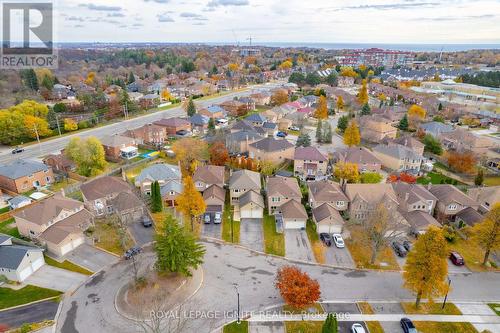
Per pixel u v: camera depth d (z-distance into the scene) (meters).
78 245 57.94
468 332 42.09
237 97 175.25
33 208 59.88
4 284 49.12
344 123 126.25
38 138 106.56
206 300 46.53
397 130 124.44
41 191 76.88
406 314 44.78
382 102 166.88
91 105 145.38
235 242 59.56
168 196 70.81
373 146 112.69
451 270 53.31
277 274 49.28
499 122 137.38
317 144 113.62
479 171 81.81
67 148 86.19
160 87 193.88
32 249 51.34
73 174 83.88
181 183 75.44
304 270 52.81
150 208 69.19
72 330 41.78
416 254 44.31
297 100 163.75
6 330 41.53
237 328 42.25
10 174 75.31
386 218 54.56
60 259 54.59
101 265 53.41
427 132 117.75
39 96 158.50
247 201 67.06
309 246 58.78
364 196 66.81
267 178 78.50
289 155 95.38
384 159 95.44
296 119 133.62
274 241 59.94
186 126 120.25
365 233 58.91
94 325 42.53
